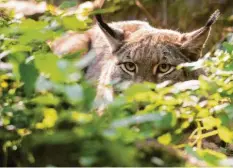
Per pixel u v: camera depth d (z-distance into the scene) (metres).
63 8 8.78
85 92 5.46
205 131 9.48
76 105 5.93
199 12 20.28
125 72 10.55
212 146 9.35
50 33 6.86
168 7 20.66
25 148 5.99
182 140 8.54
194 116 7.85
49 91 6.54
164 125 5.74
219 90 7.84
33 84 5.77
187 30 20.27
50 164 5.68
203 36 10.61
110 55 11.90
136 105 6.65
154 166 5.67
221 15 19.44
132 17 20.59
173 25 20.42
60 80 5.24
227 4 20.03
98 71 12.12
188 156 5.93
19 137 6.28
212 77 9.14
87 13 8.98
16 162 6.27
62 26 7.49
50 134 5.43
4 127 6.41
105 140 5.16
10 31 7.03
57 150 5.67
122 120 5.32
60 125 6.11
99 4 9.80
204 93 7.65
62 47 12.18
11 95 7.04
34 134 6.11
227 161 5.48
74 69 5.24
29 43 7.44
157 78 10.41
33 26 7.01
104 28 10.82
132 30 12.27
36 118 6.36
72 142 5.37
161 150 5.79
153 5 20.75
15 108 6.54
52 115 6.24
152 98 6.85
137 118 5.39
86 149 5.15
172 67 10.45
